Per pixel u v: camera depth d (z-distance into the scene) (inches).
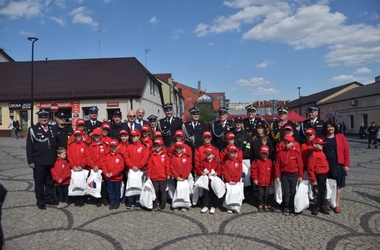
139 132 247.8
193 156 258.4
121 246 166.4
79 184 236.2
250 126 276.7
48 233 185.9
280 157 224.2
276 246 165.5
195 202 239.1
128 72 1081.4
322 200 220.8
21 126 1023.0
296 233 184.2
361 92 1326.3
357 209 231.9
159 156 238.1
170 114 291.1
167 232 187.0
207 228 193.8
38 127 234.2
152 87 1198.3
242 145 253.0
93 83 1024.9
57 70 1128.2
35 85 1039.0
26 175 374.0
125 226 197.9
